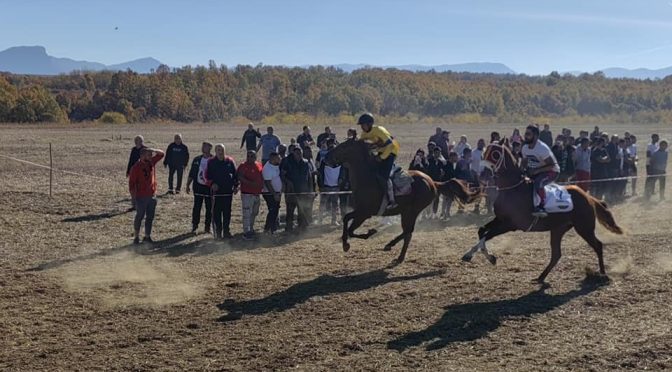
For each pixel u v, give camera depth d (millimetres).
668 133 57875
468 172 18406
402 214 13016
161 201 19297
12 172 24438
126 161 29078
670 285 11234
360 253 13820
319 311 9797
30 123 60469
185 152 20516
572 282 11461
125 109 84812
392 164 12734
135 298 10398
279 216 17828
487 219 18156
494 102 107500
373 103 101375
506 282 11469
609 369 7707
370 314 9672
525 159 11492
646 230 16578
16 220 16297
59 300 10250
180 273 12000
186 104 90000
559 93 117188
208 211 15516
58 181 22594
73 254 13328
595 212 11781
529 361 7930
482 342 8570
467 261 11797
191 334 8789
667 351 8227
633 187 22922
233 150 34406
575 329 9078
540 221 11281
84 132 46094
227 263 12844
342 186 16734
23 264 12469
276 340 8562
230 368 7641
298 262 12992
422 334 8852
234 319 9430
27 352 8094
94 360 7863
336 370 7605
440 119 83938
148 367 7664
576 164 20766
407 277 11859
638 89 124375
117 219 16781
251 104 96375
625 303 10250
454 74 157375
